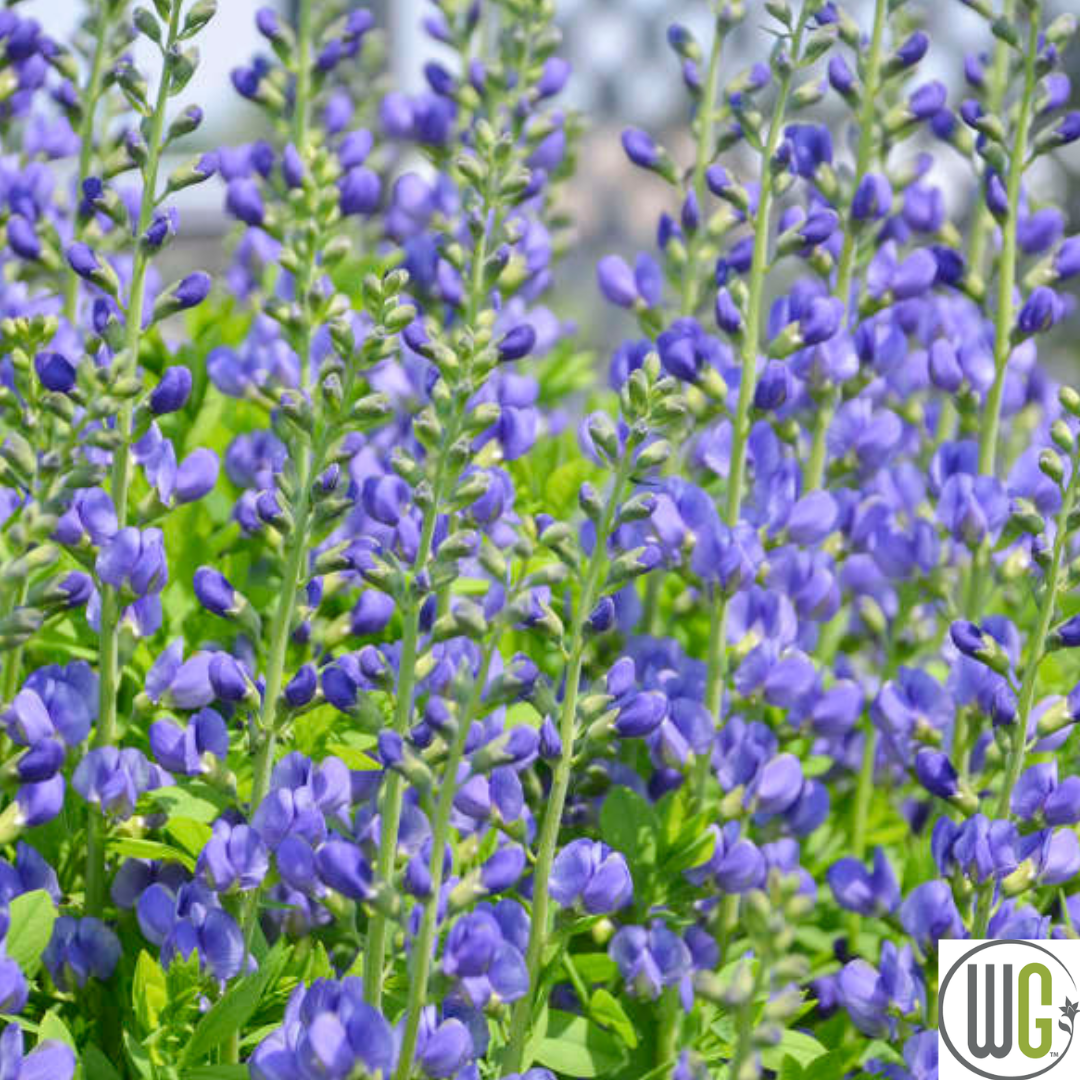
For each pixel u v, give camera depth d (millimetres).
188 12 3967
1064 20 4816
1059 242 5375
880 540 5020
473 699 3250
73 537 3807
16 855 3900
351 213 5113
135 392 3676
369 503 3746
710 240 5328
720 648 4461
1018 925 3930
